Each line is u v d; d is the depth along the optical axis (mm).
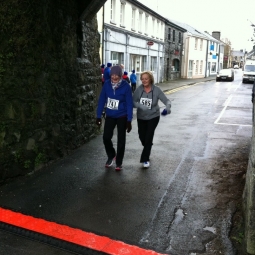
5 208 4090
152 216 3979
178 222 3842
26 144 4996
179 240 3467
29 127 4984
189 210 4141
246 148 7164
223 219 3902
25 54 4695
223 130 9281
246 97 19250
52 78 5426
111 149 5672
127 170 5578
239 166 5832
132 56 23203
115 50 19812
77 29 6496
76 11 6262
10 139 4703
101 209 4141
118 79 5180
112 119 5402
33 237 3504
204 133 8812
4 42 4398
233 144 7559
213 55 49312
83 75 6730
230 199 4441
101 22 17547
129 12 21500
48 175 5211
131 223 3811
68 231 3615
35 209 4090
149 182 5055
